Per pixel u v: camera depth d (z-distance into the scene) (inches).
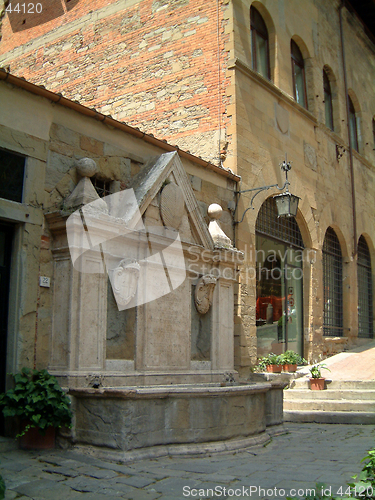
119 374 291.1
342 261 680.4
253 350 449.7
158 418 250.5
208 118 483.2
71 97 585.0
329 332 634.8
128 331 309.1
